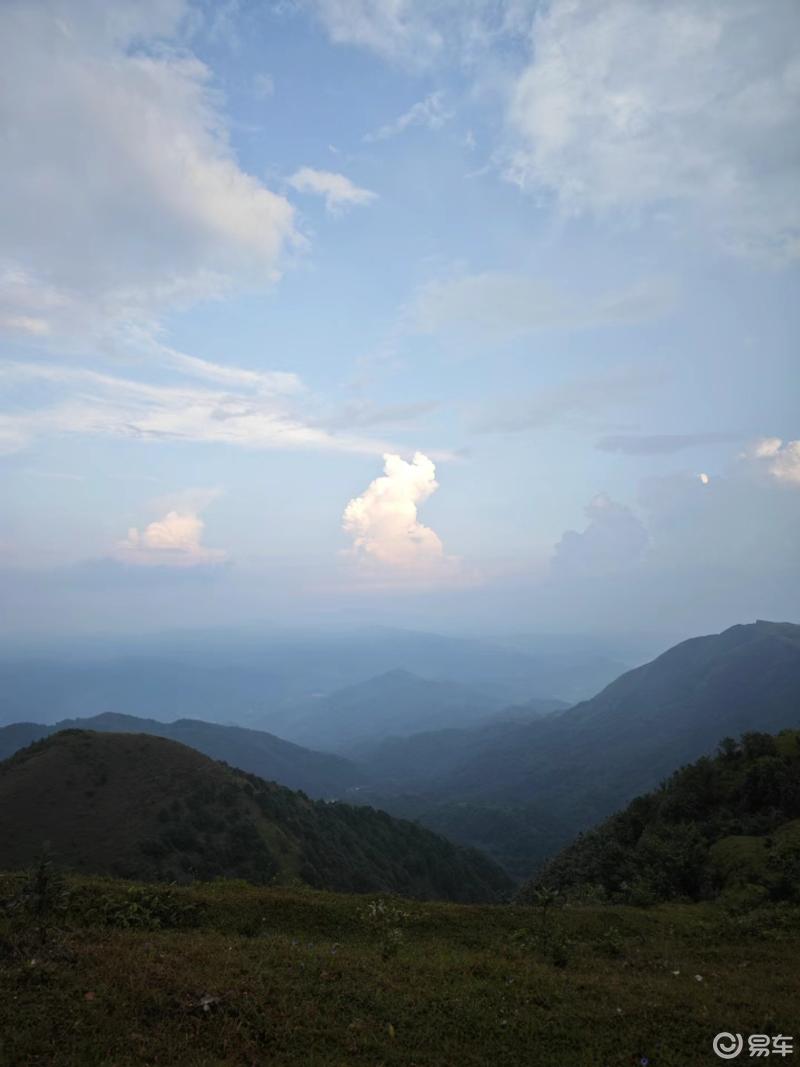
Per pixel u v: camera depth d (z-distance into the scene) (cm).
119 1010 827
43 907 1210
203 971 991
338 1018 902
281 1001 920
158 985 912
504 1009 970
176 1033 807
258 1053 797
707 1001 1051
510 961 1259
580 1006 998
